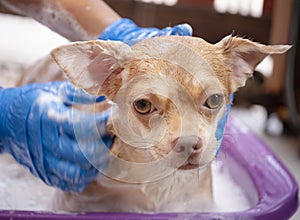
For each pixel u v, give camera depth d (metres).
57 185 0.79
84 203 0.84
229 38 0.71
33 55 2.10
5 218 0.71
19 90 0.81
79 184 0.78
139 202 0.83
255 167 0.96
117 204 0.83
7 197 0.99
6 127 0.79
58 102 0.78
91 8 0.94
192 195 0.85
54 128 0.76
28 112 0.77
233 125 1.06
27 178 1.07
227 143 0.79
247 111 1.89
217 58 0.69
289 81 1.60
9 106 0.79
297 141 1.67
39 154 0.77
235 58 0.71
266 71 1.94
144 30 0.83
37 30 2.40
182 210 0.85
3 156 1.10
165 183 0.78
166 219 0.74
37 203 0.98
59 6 0.93
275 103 1.79
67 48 0.65
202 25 2.13
